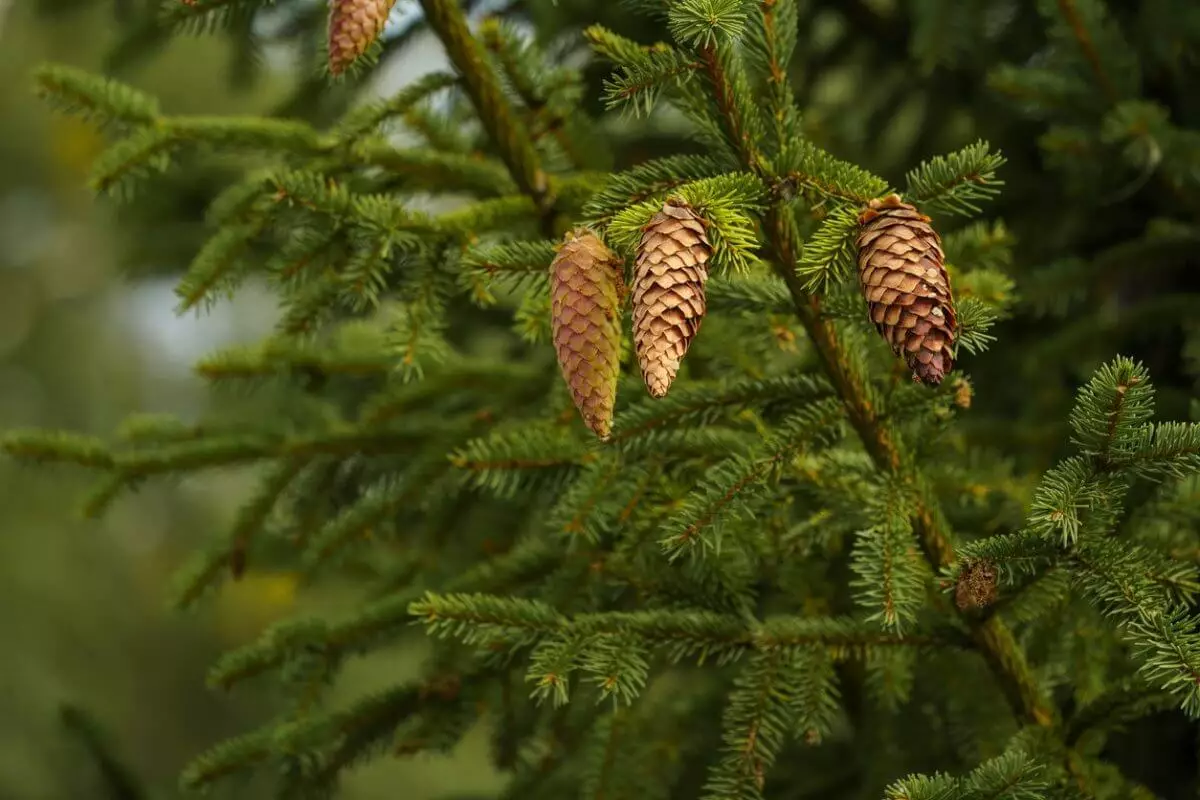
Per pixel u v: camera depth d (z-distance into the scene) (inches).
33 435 84.0
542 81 80.1
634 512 77.2
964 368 98.4
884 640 75.6
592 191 79.9
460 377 84.9
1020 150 101.3
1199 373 87.7
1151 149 83.8
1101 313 89.4
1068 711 78.6
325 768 81.0
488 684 80.7
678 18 71.1
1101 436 71.1
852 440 79.0
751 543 77.5
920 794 70.5
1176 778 87.4
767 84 74.7
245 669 80.4
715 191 71.3
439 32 78.8
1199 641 70.4
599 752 80.0
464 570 84.5
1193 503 76.3
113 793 86.0
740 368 79.7
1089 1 84.3
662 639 75.1
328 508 86.5
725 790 74.2
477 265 74.2
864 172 72.2
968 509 79.7
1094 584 71.7
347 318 97.7
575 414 79.5
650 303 69.4
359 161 80.1
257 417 88.4
